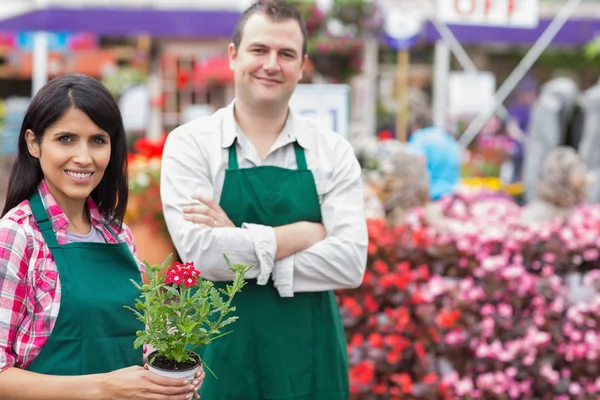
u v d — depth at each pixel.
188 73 10.11
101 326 1.90
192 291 2.52
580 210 4.79
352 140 8.29
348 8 7.96
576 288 4.16
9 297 1.81
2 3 7.30
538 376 3.79
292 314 2.55
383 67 11.35
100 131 1.97
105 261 1.96
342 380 2.64
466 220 5.10
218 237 2.45
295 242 2.52
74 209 2.03
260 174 2.56
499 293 3.87
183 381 1.82
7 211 1.99
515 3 6.77
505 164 10.05
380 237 3.94
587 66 12.83
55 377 1.79
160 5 7.57
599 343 3.85
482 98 8.77
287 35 2.55
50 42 10.15
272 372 2.52
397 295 3.76
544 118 8.28
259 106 2.59
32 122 1.94
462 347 3.76
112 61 10.15
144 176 4.28
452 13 6.79
